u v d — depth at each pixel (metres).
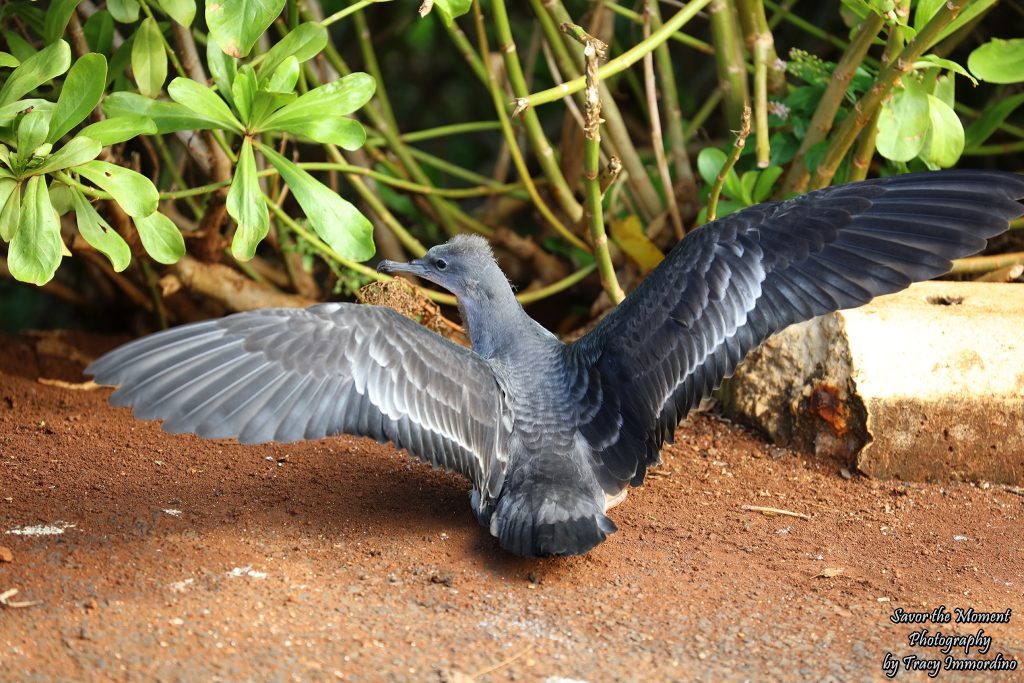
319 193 8.72
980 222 7.14
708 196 10.98
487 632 6.61
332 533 7.75
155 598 6.67
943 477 9.11
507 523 7.31
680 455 9.59
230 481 8.53
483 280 8.28
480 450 7.52
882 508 8.64
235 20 8.35
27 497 8.05
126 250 8.59
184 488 8.35
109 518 7.75
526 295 12.43
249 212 8.69
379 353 7.22
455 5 8.77
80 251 11.48
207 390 6.76
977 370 9.04
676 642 6.60
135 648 6.11
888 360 9.10
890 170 11.36
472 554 7.59
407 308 10.67
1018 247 12.25
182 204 14.15
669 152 12.85
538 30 14.17
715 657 6.46
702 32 16.08
